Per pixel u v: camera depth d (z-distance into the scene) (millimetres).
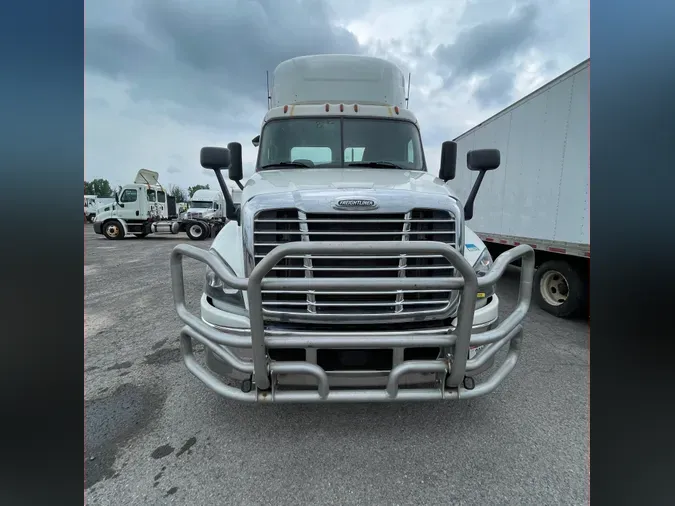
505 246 7031
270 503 1945
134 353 3844
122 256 11508
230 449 2348
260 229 2271
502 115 6031
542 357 3701
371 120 3811
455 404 2822
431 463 2223
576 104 4367
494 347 2195
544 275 5180
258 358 1999
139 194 18188
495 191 6305
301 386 2203
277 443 2398
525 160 5387
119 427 2562
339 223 2270
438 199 2346
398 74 4293
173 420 2643
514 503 1939
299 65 4102
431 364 2086
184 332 2299
